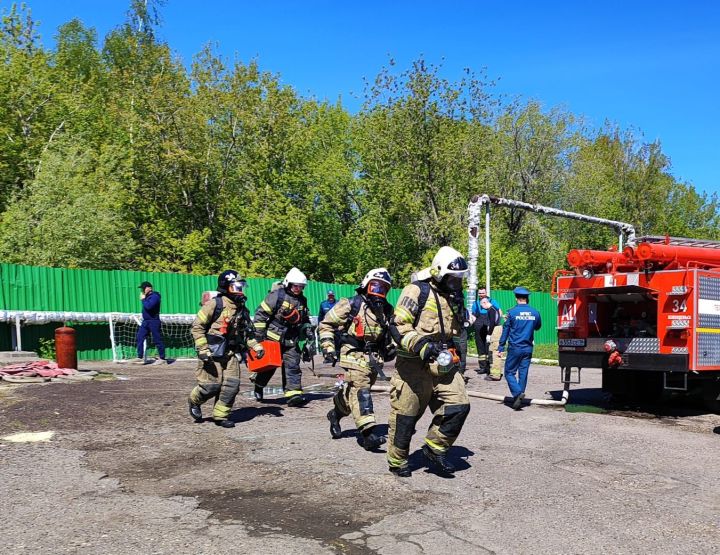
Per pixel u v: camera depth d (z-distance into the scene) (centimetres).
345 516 501
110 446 712
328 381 1343
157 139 3247
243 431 801
